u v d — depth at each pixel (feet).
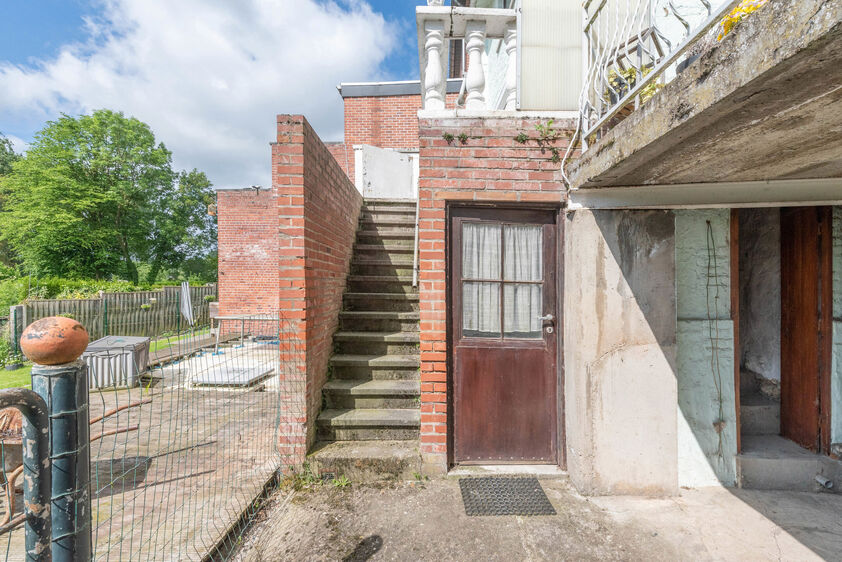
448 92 35.14
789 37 3.53
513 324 10.11
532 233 10.19
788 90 4.12
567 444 9.71
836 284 9.19
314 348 10.46
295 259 9.57
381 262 15.57
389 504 8.56
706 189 8.42
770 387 10.68
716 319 9.57
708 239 9.61
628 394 8.97
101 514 7.84
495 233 10.12
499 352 10.00
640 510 8.41
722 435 9.45
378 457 9.57
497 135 9.64
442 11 9.88
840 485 9.01
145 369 19.20
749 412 10.39
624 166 7.04
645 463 8.98
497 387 10.02
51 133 65.87
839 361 9.17
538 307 10.16
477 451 10.00
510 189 9.64
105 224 71.61
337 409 11.20
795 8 3.47
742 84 4.07
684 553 7.11
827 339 9.25
